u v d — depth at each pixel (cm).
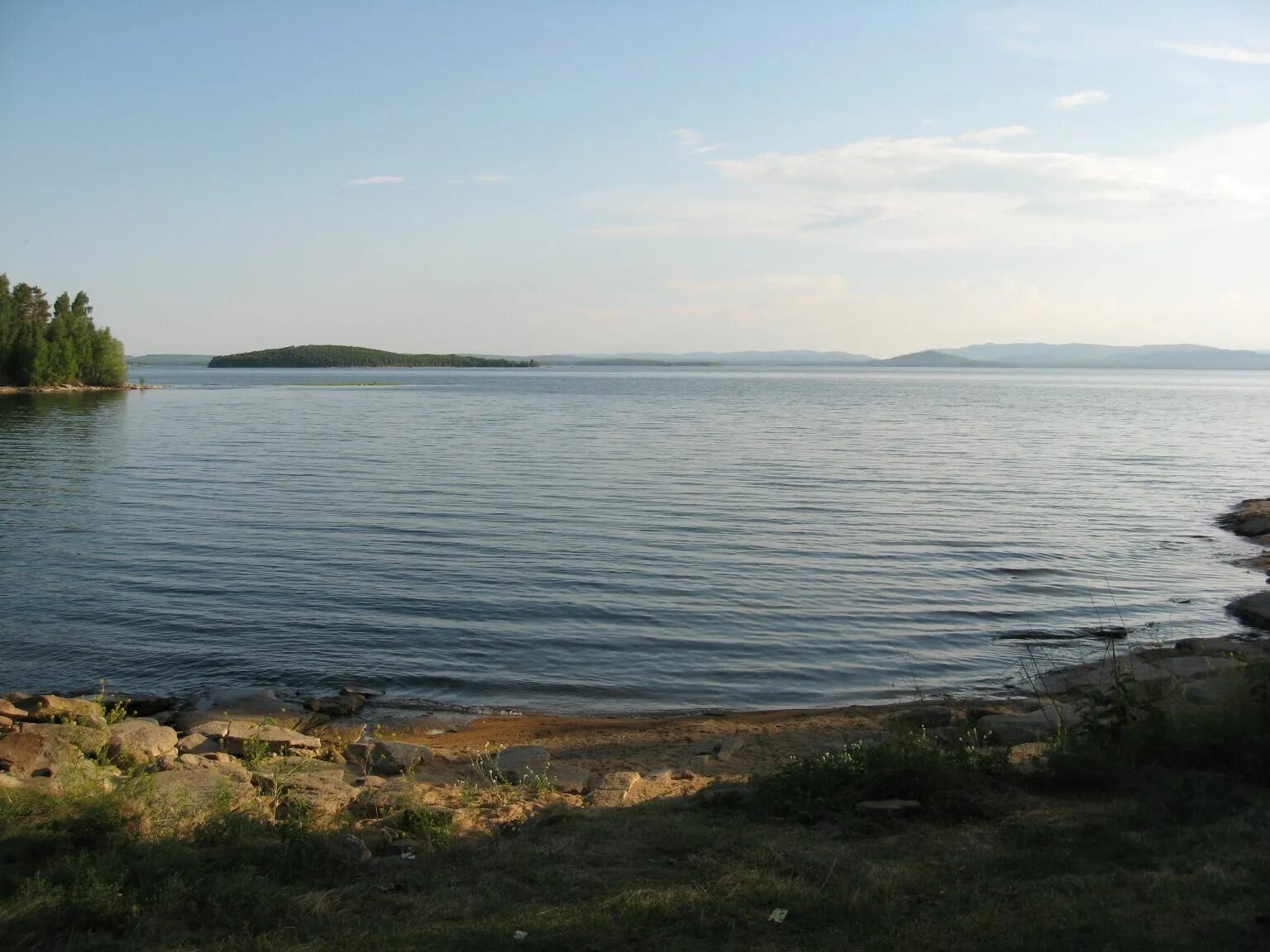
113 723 1298
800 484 3919
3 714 1284
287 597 2100
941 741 1067
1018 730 1191
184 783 952
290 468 4362
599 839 802
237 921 646
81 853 720
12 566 2342
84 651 1741
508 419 7925
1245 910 611
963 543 2759
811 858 732
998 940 590
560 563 2442
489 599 2095
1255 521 3017
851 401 11619
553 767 1119
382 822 869
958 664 1728
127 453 4984
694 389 15600
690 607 2056
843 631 1912
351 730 1374
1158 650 1739
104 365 12925
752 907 652
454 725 1429
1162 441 6144
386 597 2102
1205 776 881
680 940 607
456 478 4012
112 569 2328
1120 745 967
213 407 9456
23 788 844
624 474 4194
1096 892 650
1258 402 11819
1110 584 2302
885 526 3000
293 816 854
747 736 1323
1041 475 4309
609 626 1930
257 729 1277
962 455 5197
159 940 618
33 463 4500
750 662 1739
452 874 732
